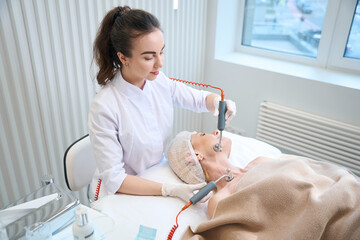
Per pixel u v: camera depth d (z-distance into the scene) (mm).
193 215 1073
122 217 1038
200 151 1263
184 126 2375
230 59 2301
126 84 1197
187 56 2211
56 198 957
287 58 2258
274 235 882
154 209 1083
